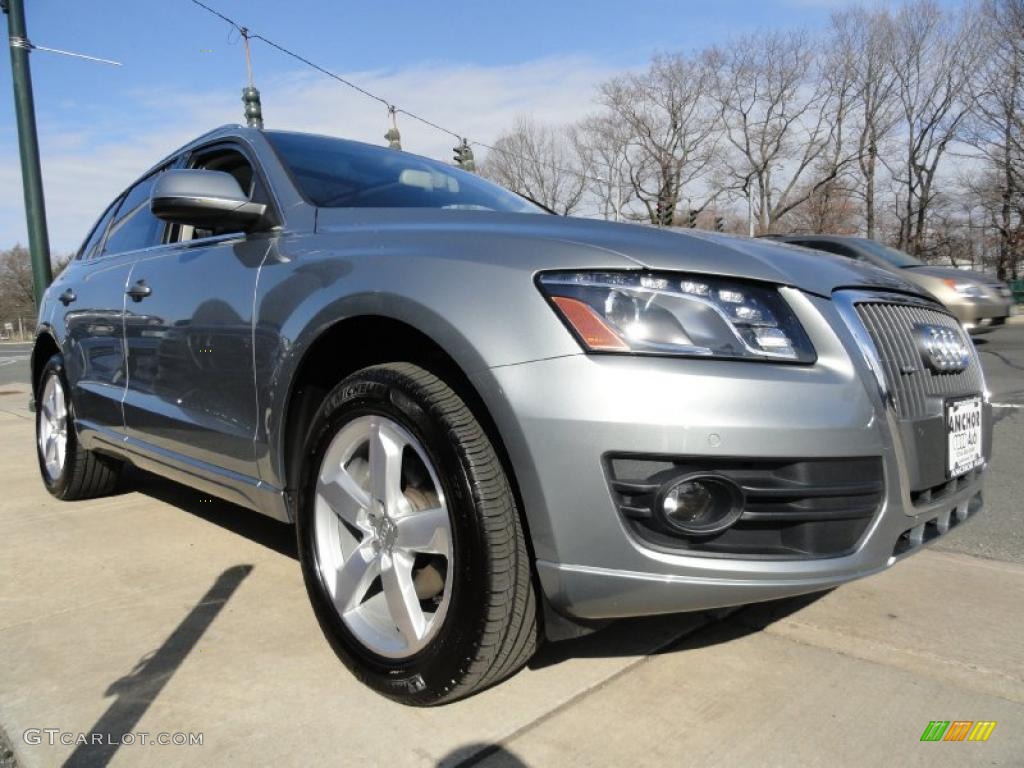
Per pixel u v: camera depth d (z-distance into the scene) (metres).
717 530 1.75
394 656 1.99
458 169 3.49
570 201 44.69
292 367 2.29
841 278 2.09
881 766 1.76
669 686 2.09
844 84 41.19
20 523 3.66
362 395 2.09
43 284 8.55
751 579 1.76
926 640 2.38
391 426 2.04
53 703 2.01
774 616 2.55
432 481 1.96
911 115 40.81
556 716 1.94
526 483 1.75
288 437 2.40
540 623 1.89
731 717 1.95
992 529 3.53
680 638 2.38
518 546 1.82
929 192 41.31
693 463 1.72
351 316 2.11
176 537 3.41
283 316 2.34
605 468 1.70
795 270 2.02
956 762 1.77
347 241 2.30
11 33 8.19
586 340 1.73
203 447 2.77
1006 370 9.62
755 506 1.78
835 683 2.12
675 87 42.81
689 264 1.85
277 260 2.46
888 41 39.78
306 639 2.38
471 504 1.80
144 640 2.37
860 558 1.88
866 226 43.41
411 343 2.17
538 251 1.88
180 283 2.91
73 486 3.96
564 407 1.71
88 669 2.19
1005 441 5.49
